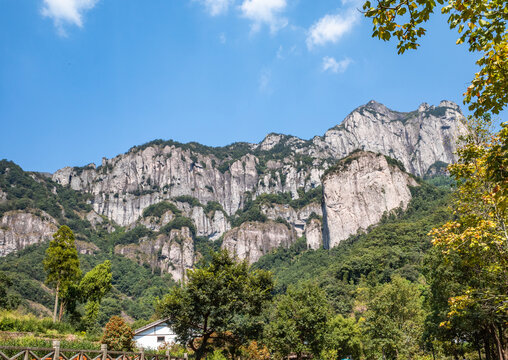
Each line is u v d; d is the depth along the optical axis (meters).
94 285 71.12
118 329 41.12
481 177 19.30
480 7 11.12
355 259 154.12
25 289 161.62
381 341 52.31
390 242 161.88
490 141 19.62
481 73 12.52
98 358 19.08
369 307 56.94
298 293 47.97
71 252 63.28
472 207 19.75
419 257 136.62
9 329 37.62
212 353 44.34
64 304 68.06
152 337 49.56
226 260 38.66
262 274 40.41
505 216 18.45
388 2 10.84
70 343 24.70
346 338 63.66
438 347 52.00
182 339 37.28
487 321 29.44
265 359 49.25
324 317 46.12
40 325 41.28
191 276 36.66
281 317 46.56
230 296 35.66
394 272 130.50
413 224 166.50
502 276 20.11
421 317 55.78
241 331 39.78
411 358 55.66
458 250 19.59
